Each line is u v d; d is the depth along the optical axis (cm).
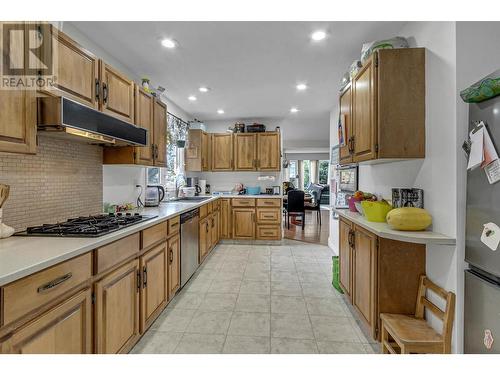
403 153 180
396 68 180
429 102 176
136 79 314
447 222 157
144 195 337
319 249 452
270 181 538
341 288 269
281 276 326
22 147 134
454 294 149
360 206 239
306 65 292
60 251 124
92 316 141
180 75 320
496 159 117
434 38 171
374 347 188
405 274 182
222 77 326
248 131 511
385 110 181
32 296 106
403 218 170
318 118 536
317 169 1170
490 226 121
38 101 148
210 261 384
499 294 117
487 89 116
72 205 213
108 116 180
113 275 158
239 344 192
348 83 238
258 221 482
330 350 185
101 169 251
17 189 166
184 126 480
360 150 209
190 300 262
